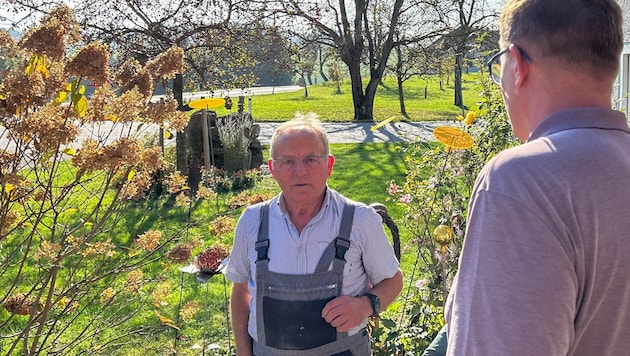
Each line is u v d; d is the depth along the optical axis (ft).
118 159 8.68
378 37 91.81
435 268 12.66
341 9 87.97
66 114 8.44
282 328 7.05
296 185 7.06
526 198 3.73
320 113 105.81
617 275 3.71
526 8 4.22
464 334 3.83
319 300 7.00
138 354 14.67
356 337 7.18
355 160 49.29
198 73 35.32
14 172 8.51
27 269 18.21
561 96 4.12
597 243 3.67
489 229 3.80
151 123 9.35
